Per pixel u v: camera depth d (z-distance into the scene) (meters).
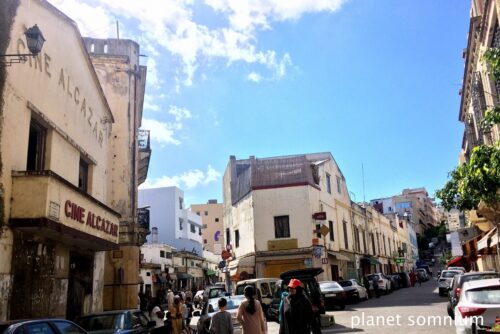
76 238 12.33
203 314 14.77
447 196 15.02
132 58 23.08
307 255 31.22
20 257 10.57
